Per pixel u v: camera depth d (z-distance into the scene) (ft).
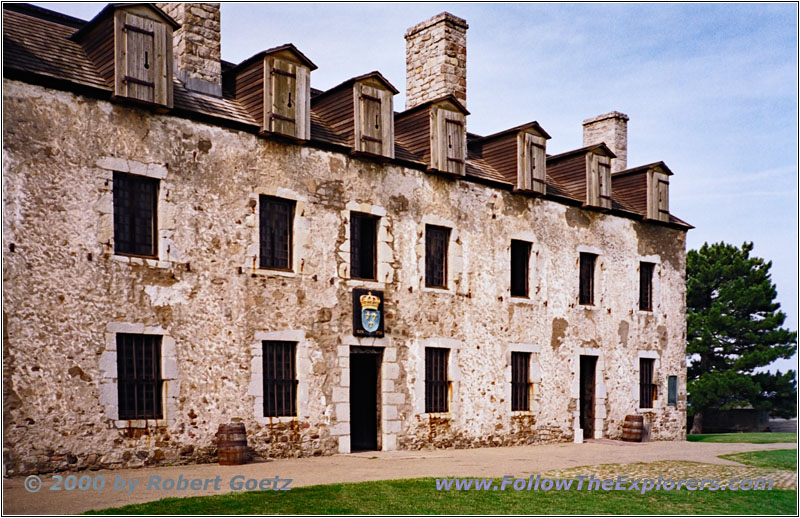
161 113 45.37
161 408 44.39
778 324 109.09
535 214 64.08
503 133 63.00
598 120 80.59
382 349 54.03
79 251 41.86
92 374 41.73
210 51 50.29
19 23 45.16
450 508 33.37
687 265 116.78
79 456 40.98
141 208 44.88
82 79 42.98
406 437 54.39
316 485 37.01
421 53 63.87
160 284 44.55
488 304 60.08
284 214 50.52
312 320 50.47
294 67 50.34
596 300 68.23
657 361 72.90
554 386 63.93
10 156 39.99
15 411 39.14
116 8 43.42
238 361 47.09
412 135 58.54
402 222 55.67
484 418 58.90
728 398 106.42
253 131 49.03
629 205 73.61
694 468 47.14
